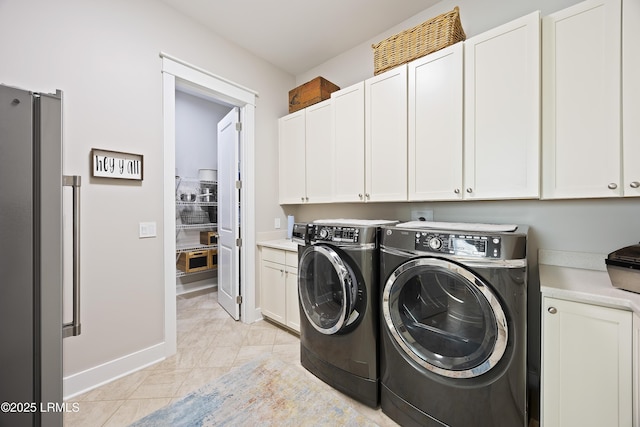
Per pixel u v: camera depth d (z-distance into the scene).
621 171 1.22
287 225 3.03
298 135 2.71
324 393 1.66
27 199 0.75
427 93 1.78
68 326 0.88
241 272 2.73
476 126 1.58
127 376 1.81
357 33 2.42
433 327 1.37
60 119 0.80
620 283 1.09
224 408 1.53
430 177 1.77
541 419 1.16
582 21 1.30
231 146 2.85
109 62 1.77
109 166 1.76
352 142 2.22
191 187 3.75
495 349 1.13
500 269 1.12
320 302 1.86
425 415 1.32
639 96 1.17
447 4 2.01
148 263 1.96
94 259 1.71
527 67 1.42
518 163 1.45
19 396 0.74
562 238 1.58
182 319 2.78
